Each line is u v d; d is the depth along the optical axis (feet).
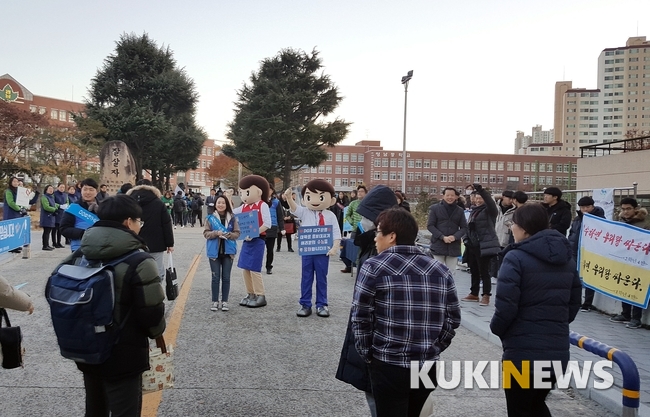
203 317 23.85
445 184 286.46
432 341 9.16
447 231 27.55
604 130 481.46
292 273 37.81
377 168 286.66
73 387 14.93
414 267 9.32
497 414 14.21
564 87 524.11
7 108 112.37
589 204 28.60
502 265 10.72
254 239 25.89
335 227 25.03
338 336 21.30
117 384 9.44
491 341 21.40
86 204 24.02
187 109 144.25
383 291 9.20
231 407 13.94
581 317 26.20
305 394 15.03
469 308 27.14
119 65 132.67
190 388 15.21
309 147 128.36
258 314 24.72
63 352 9.02
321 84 129.59
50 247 46.09
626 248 24.38
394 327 9.09
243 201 26.23
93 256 9.29
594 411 14.53
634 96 469.98
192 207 92.53
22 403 13.70
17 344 10.07
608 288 25.40
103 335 8.89
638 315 23.80
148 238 22.44
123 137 128.16
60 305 8.86
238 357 18.25
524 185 255.91
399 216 9.80
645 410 13.62
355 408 14.14
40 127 118.52
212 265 24.84
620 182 79.82
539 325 10.23
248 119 128.57
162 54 138.51
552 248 10.32
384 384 9.22
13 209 41.57
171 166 149.28
